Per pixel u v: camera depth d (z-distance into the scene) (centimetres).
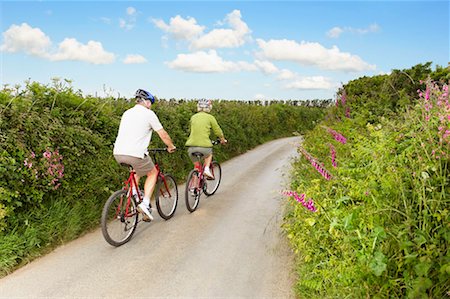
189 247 505
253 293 387
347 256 309
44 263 449
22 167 479
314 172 561
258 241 526
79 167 574
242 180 970
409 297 259
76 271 430
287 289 394
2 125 464
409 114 394
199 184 703
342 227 330
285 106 2672
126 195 523
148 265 448
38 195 497
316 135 867
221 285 403
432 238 279
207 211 679
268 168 1160
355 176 402
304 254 401
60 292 383
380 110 750
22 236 461
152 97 562
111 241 491
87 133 590
